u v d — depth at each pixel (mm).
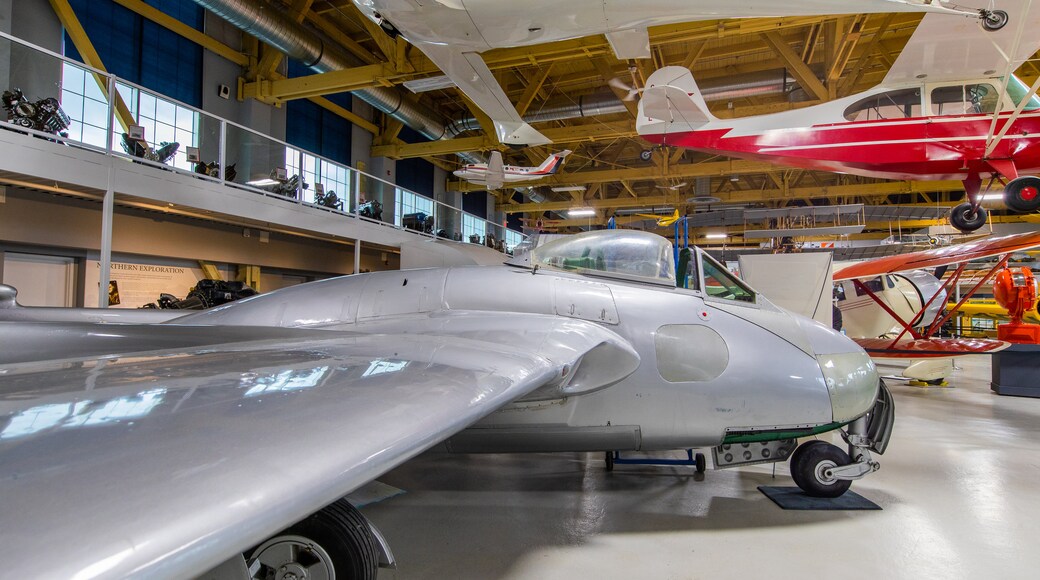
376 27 10906
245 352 1859
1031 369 8500
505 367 1838
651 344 3346
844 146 6867
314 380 1384
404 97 14625
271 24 10500
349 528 2053
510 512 3408
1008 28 5426
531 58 10336
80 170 5750
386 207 11984
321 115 16000
